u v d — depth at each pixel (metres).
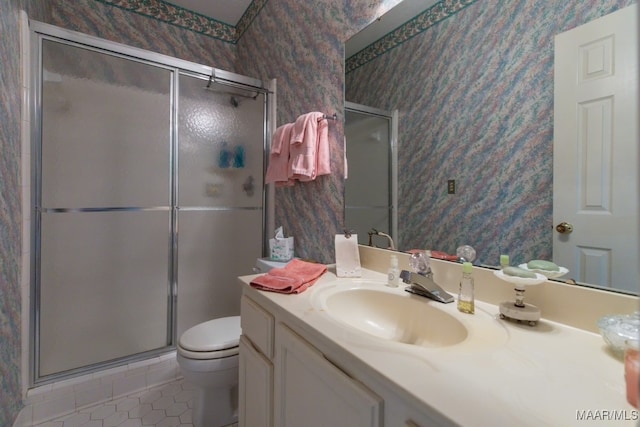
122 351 1.75
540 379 0.51
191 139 1.96
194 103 1.97
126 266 1.76
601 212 0.69
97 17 2.18
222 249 2.09
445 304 0.88
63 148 1.56
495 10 0.89
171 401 1.55
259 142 2.22
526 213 0.83
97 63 1.64
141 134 1.78
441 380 0.51
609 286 0.68
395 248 1.24
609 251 0.68
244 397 1.13
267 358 0.98
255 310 1.05
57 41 1.53
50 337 1.54
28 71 1.44
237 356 1.33
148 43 2.38
